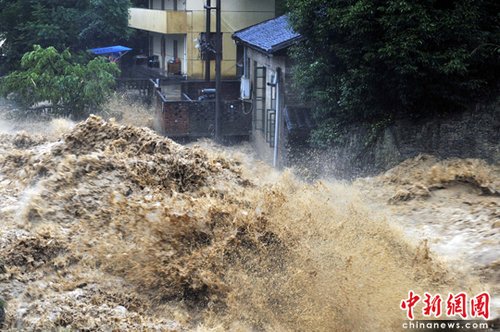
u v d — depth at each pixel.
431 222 13.64
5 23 32.28
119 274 11.42
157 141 14.88
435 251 11.84
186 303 11.02
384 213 14.18
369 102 18.02
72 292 10.82
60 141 15.15
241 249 11.57
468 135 17.14
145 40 45.47
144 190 13.50
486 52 16.73
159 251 11.65
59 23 33.19
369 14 16.86
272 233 11.74
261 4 37.00
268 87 25.09
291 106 21.97
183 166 14.07
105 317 10.09
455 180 15.76
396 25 16.47
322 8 18.33
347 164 18.84
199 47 34.09
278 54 22.02
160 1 43.03
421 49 16.56
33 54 26.89
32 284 11.02
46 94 26.11
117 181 13.69
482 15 16.95
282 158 21.78
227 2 36.91
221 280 11.14
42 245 11.83
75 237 12.21
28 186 14.22
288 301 10.69
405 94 17.25
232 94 32.03
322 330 10.14
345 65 18.53
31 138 17.77
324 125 19.36
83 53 32.66
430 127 17.66
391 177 16.56
